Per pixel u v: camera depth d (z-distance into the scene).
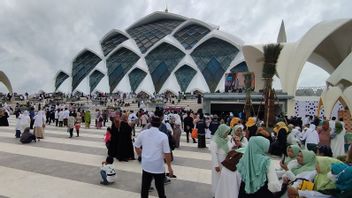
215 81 54.91
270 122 13.55
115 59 65.88
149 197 5.39
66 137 13.95
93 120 29.20
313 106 24.36
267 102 13.88
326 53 33.09
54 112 22.55
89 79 66.00
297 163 4.53
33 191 5.68
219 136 4.95
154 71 60.47
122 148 8.61
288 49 29.61
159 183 4.46
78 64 70.00
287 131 9.74
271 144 9.90
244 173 3.63
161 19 73.88
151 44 64.88
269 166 3.47
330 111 22.28
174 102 36.69
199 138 11.35
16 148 10.39
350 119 17.55
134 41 67.44
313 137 9.45
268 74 14.12
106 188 5.93
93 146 11.21
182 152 10.29
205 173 7.25
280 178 4.58
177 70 58.62
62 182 6.30
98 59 67.69
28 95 54.22
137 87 59.94
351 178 3.14
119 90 59.84
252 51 33.53
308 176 4.04
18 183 6.19
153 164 4.40
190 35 63.44
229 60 55.81
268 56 14.18
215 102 26.48
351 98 19.72
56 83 71.12
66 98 48.44
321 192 3.69
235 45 56.03
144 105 34.56
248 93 16.89
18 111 26.36
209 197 5.46
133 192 5.70
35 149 10.27
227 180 4.02
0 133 14.75
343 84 18.31
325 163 3.81
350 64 15.80
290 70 27.39
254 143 3.60
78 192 5.66
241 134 5.46
